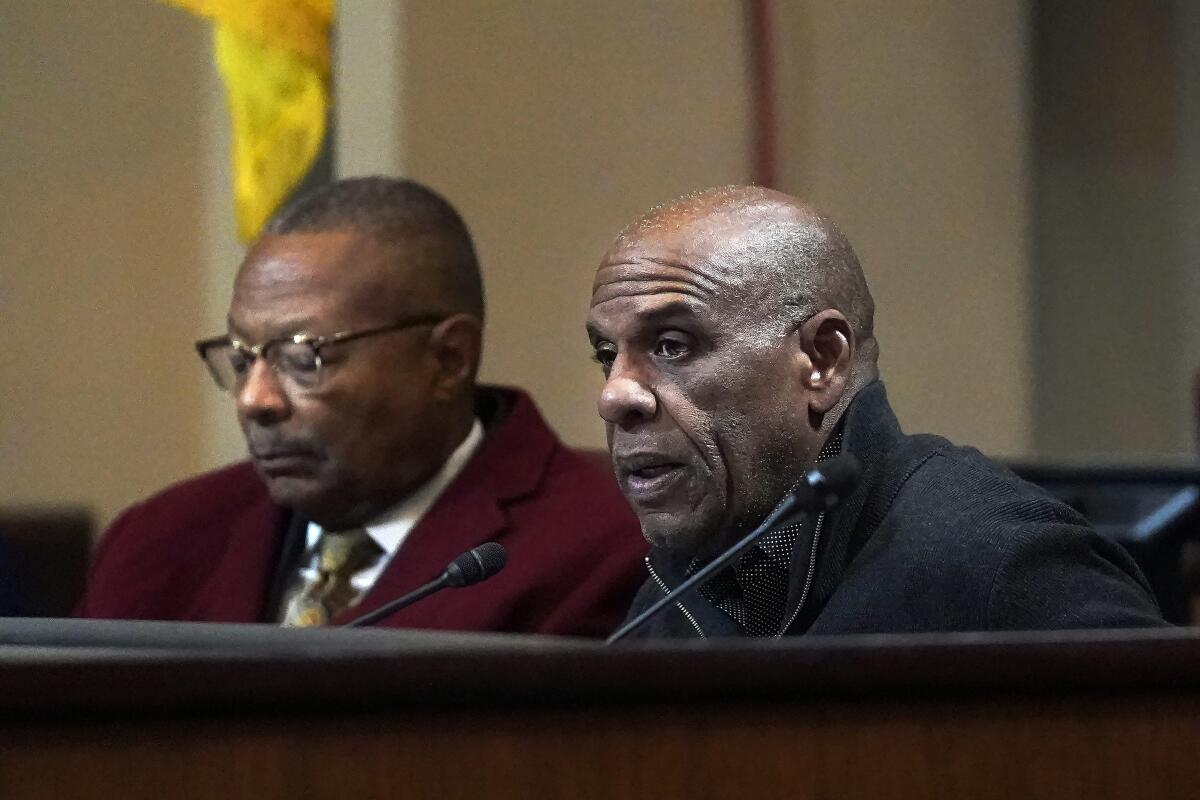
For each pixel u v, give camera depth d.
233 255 11.18
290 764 2.96
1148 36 15.58
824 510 4.38
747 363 5.09
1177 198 15.64
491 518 7.21
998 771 3.10
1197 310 15.55
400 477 7.35
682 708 3.04
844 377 5.25
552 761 3.01
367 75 11.42
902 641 3.06
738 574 5.32
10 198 11.05
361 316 7.18
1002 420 14.95
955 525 5.02
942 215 14.62
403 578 7.13
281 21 10.16
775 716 3.06
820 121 13.90
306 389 7.16
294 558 7.70
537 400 12.33
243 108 10.20
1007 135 15.10
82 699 2.92
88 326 11.20
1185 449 15.60
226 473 8.22
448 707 2.99
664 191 13.12
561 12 12.56
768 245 5.16
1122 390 15.67
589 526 7.23
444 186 11.86
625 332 5.14
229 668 2.94
